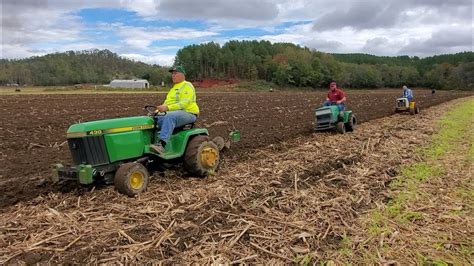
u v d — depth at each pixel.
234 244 5.05
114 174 7.21
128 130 7.25
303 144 12.06
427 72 116.94
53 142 12.75
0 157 10.52
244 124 17.44
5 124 16.67
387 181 7.78
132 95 45.72
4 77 126.62
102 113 22.12
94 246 4.96
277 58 112.44
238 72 111.75
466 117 20.95
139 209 6.23
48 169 9.18
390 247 4.97
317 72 100.69
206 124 17.34
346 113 14.80
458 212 6.02
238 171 8.59
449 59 156.62
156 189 7.25
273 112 23.81
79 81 134.50
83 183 6.54
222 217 5.85
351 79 105.56
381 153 10.43
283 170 8.42
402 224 5.62
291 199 6.60
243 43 127.06
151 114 7.93
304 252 4.86
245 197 6.75
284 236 5.27
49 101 31.58
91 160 6.84
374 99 42.66
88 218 5.88
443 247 4.95
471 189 7.11
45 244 5.07
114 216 5.96
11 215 6.19
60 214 6.01
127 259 4.66
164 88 82.38
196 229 5.43
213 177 8.09
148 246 4.97
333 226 5.55
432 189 7.15
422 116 22.00
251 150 11.15
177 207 6.31
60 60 146.75
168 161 8.22
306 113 23.25
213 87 93.38
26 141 12.75
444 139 12.68
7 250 4.91
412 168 8.64
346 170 8.54
